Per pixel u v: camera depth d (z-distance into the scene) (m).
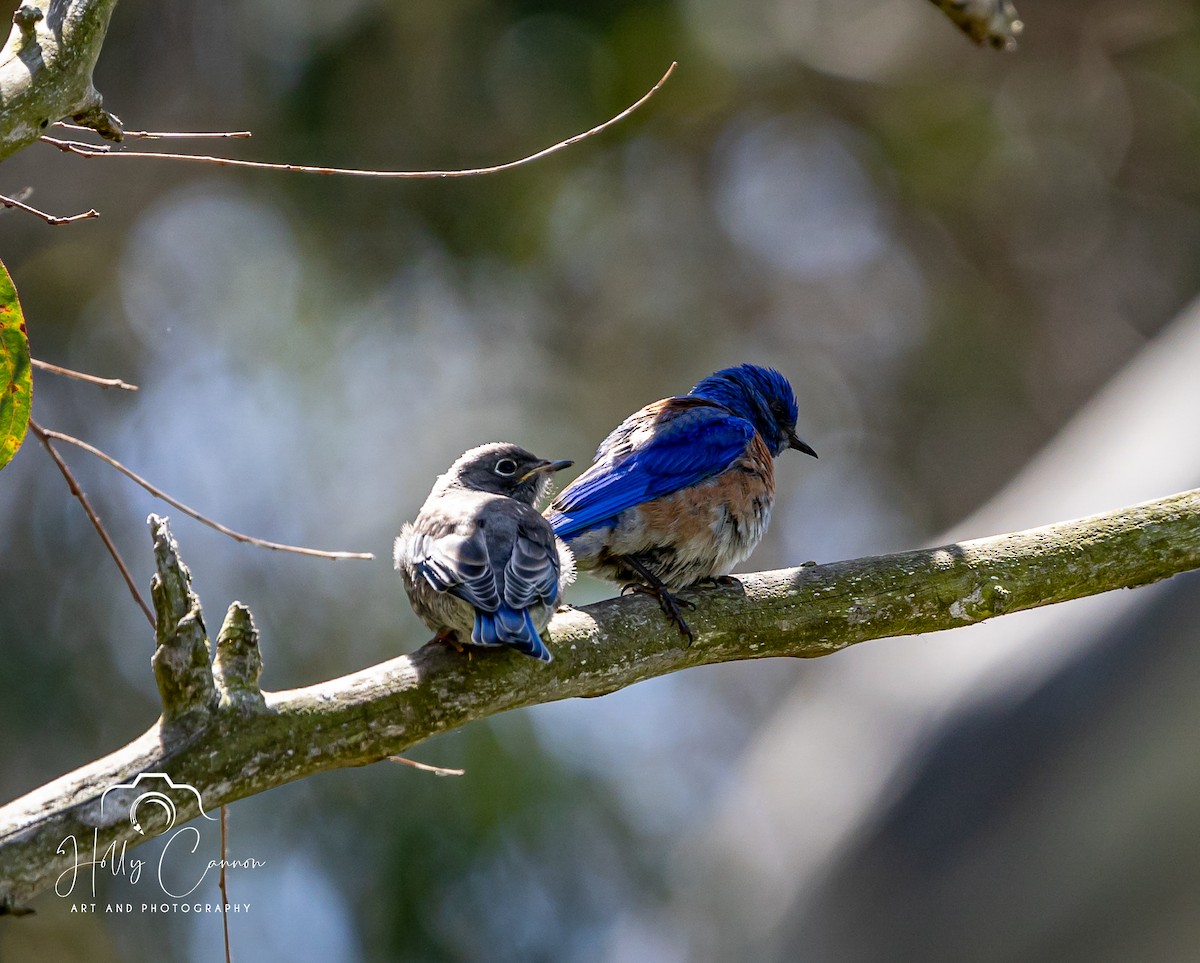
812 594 7.17
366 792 13.61
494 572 6.66
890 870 10.27
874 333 20.92
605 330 19.12
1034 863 9.46
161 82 17.39
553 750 14.33
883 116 20.09
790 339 20.61
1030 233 20.86
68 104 5.79
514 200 17.59
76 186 17.09
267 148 17.06
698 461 8.79
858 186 20.55
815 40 19.34
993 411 20.80
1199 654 9.70
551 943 13.60
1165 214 20.78
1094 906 9.05
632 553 8.73
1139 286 20.86
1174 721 9.44
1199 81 20.22
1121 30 20.48
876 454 20.80
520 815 13.77
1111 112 20.52
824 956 10.25
